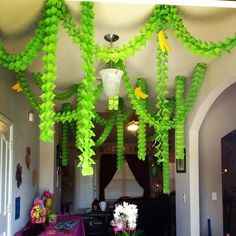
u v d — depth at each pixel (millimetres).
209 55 1955
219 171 4238
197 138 3861
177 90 3521
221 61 2918
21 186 3727
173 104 3762
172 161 7891
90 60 1788
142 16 2158
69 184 9492
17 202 3523
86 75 1758
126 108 4773
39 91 3783
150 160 9977
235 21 2209
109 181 9914
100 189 9805
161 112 2758
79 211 9469
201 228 4148
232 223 5641
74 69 3357
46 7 1914
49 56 1725
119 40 2541
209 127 4266
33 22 2213
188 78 3637
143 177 9961
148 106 3742
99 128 6520
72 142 9320
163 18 1988
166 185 3656
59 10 1843
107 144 9727
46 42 1759
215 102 4289
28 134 4102
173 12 1974
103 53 1890
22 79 3078
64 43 2662
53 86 1688
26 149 3986
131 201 6277
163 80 2406
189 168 3914
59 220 4348
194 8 2033
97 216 6457
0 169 2941
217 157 4250
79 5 1968
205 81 3307
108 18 2186
